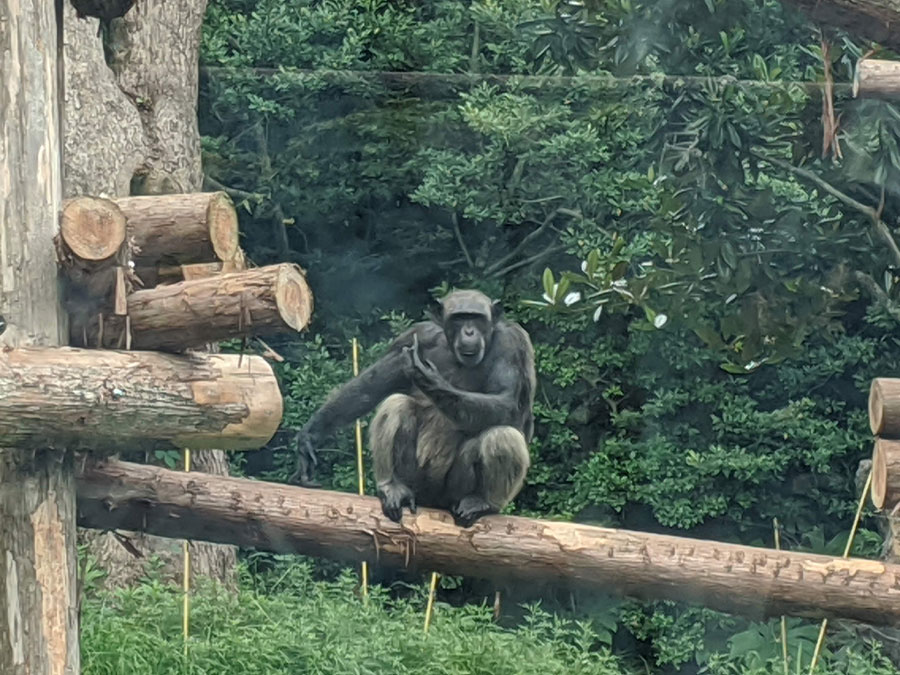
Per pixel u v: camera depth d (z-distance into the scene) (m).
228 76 20.09
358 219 21.22
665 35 10.82
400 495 7.61
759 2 10.63
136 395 5.56
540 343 20.58
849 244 11.16
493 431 8.48
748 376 19.84
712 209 10.75
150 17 14.12
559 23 11.04
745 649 16.08
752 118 10.70
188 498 7.32
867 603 7.45
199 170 14.68
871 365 19.42
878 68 7.10
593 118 18.23
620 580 7.51
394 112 20.41
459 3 20.80
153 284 5.90
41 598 5.68
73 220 5.43
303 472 8.62
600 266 11.34
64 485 5.82
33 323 5.59
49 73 5.79
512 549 7.53
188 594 11.03
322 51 20.36
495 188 19.52
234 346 19.16
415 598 14.38
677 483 19.41
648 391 20.12
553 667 11.41
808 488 19.61
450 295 9.16
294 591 14.88
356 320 21.17
